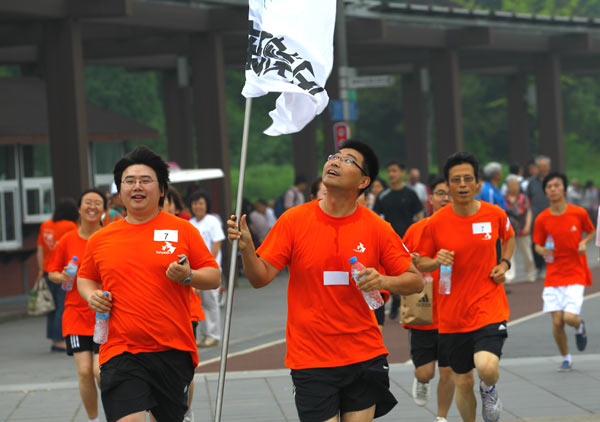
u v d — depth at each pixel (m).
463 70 62.56
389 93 115.12
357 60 54.66
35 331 28.17
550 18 50.19
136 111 98.38
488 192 30.72
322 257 9.42
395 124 118.06
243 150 10.27
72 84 32.25
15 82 42.59
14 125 37.41
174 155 52.34
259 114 114.06
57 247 14.55
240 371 19.66
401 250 9.69
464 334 12.73
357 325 9.45
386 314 27.55
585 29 54.19
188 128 52.25
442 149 49.44
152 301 10.14
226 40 44.00
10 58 43.00
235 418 15.24
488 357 12.23
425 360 14.45
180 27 36.94
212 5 38.06
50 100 32.47
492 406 12.47
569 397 15.93
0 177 37.38
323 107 10.40
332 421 9.36
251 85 10.39
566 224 18.28
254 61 10.42
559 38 54.75
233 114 112.94
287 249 9.51
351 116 37.53
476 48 50.00
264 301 33.06
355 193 9.59
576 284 18.30
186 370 10.39
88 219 14.46
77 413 16.03
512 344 21.78
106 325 10.22
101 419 15.51
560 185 18.39
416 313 14.26
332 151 44.19
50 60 32.41
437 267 12.88
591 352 20.39
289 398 16.62
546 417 14.59
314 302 9.44
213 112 38.84
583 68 66.38
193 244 10.38
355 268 9.27
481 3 110.25
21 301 34.94
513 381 17.38
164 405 10.42
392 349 21.62
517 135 65.75
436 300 13.64
